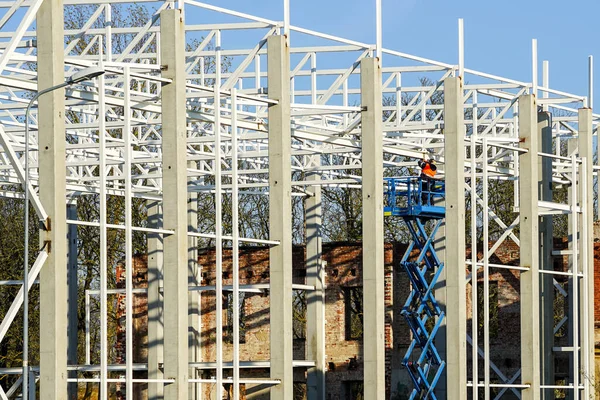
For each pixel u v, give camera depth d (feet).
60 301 85.81
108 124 112.47
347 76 115.24
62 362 85.61
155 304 151.12
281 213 105.91
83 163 131.44
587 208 144.25
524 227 132.36
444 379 154.51
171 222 96.73
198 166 157.99
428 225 227.20
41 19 87.66
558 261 161.38
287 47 107.34
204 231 218.59
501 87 134.00
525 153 132.98
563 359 160.04
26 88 91.61
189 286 158.71
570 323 148.97
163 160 97.14
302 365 156.76
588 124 145.59
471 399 162.50
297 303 224.12
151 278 151.94
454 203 121.49
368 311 111.96
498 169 141.49
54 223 85.97
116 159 130.93
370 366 111.65
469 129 209.77
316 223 159.02
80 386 206.59
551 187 145.18
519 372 154.61
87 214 199.82
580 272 144.05
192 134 140.67
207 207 217.97
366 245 112.47
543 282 144.25
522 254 132.26
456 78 123.34
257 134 128.16
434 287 151.53
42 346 85.56
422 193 148.97
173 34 97.50
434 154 143.23
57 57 87.45
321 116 130.11
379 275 112.47
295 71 117.70
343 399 163.94
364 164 113.29
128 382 93.15
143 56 110.32
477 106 134.41
